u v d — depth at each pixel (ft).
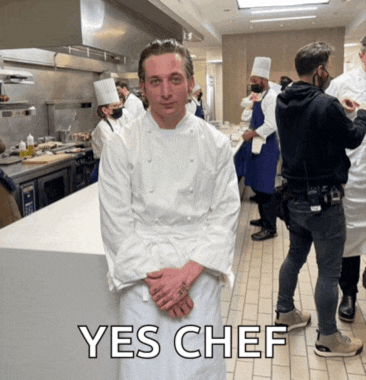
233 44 38.58
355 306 8.82
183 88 3.93
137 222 4.29
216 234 4.23
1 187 8.67
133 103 15.97
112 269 4.25
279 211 7.37
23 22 8.48
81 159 15.99
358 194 8.21
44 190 13.69
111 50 10.36
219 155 4.26
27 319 5.44
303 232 7.41
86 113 21.21
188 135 4.16
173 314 4.06
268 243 13.41
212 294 4.29
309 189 6.55
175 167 4.14
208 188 4.28
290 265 7.86
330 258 6.91
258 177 13.16
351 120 6.44
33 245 5.33
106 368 5.38
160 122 4.15
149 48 3.92
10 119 15.75
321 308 7.18
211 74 54.29
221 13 29.68
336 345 7.35
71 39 8.36
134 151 4.15
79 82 20.39
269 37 37.81
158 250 4.12
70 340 5.40
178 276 4.00
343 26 36.09
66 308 5.29
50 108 18.04
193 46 41.37
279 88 19.11
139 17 12.74
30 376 5.65
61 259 5.15
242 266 11.62
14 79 14.26
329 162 6.42
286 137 6.75
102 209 4.24
